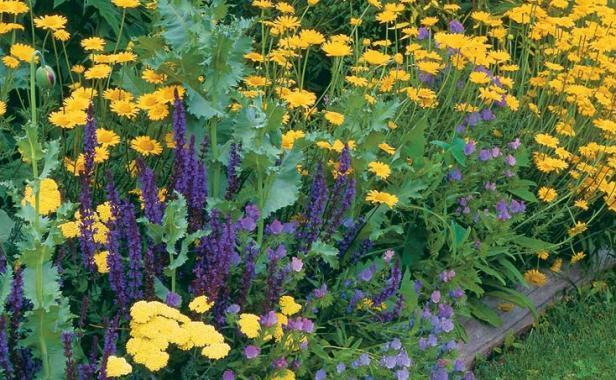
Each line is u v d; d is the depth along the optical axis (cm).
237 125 174
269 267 164
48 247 149
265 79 200
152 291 160
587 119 226
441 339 178
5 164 186
